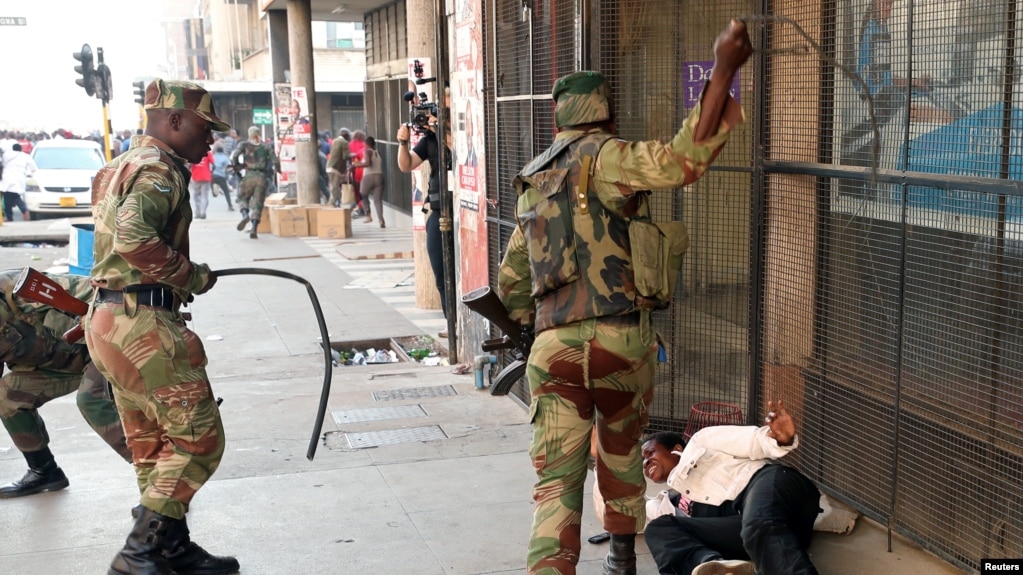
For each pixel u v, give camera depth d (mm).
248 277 11867
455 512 4465
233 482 4902
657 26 4977
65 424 5996
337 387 6824
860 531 4070
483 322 6785
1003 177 3430
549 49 5391
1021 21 3330
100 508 4570
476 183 6695
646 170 2932
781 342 4652
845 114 4188
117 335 3576
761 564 3316
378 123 20141
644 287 3129
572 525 3250
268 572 3865
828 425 4418
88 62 18906
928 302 3801
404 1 16875
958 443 3691
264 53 38688
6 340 4332
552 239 3184
